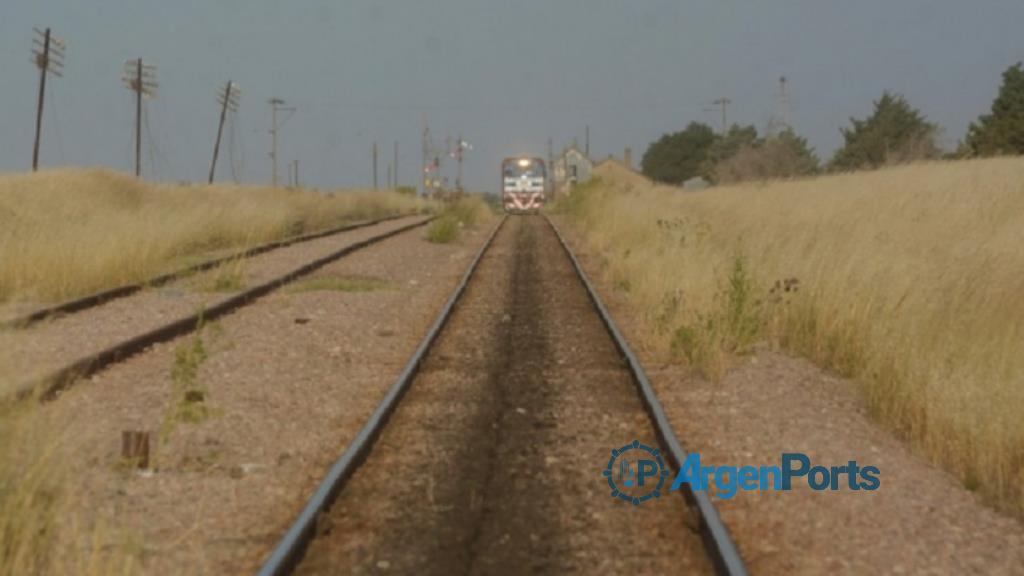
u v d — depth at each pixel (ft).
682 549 80.59
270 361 156.46
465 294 252.01
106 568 73.15
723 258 222.28
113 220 299.38
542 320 207.21
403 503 91.40
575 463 104.73
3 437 77.71
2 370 88.12
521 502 91.91
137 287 230.27
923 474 102.22
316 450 109.40
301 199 596.70
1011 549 81.82
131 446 100.68
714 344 152.76
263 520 86.69
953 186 297.94
